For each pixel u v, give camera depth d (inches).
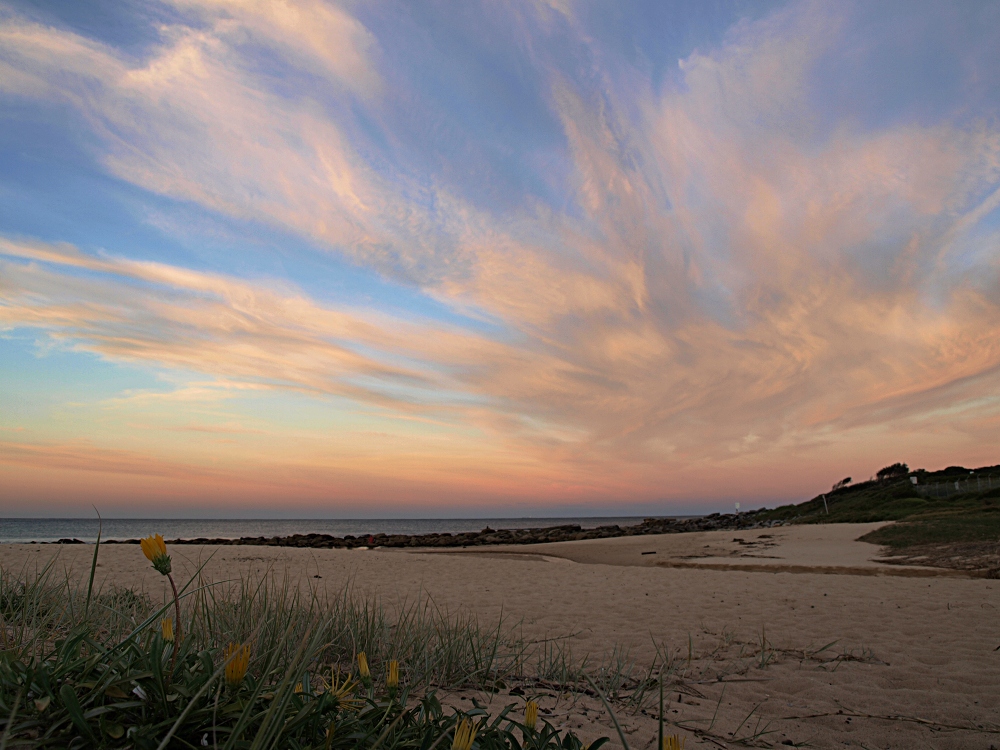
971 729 136.1
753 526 1660.9
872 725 138.6
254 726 60.2
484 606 316.8
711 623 270.7
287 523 6146.7
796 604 322.0
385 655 144.0
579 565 587.2
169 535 2760.8
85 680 59.5
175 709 57.8
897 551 581.3
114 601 135.3
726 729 129.9
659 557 689.6
